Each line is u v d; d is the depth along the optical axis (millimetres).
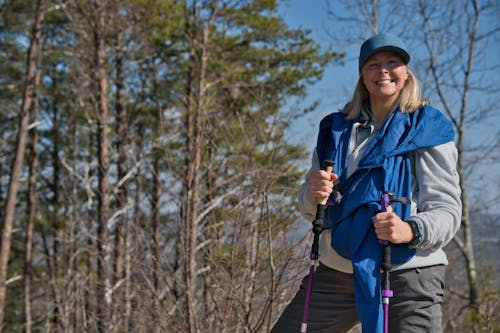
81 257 28109
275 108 9484
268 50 26797
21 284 35125
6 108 34375
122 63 27969
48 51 32188
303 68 26422
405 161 3873
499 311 10734
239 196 7727
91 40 27031
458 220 3727
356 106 4254
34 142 34656
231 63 27156
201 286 8016
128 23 26016
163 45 27531
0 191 37875
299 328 4312
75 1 26453
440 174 3797
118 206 23172
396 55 4062
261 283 7496
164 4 25938
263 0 27266
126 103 29938
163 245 8641
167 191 8203
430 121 3936
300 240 7070
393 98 4094
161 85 27562
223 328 7148
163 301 7949
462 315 25469
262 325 6848
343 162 4113
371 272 3670
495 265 24344
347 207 3906
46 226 34375
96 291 13922
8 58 34188
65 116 35469
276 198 7734
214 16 26109
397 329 3758
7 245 27453
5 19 32250
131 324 8703
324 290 4238
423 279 3732
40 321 31031
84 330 13000
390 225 3568
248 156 8625
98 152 24922
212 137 9258
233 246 7340
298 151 8852
